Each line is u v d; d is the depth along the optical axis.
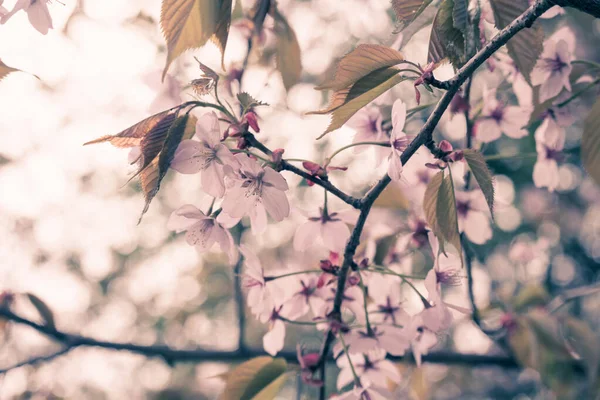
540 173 0.69
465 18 0.52
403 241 0.66
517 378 1.77
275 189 0.54
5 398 1.13
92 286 2.00
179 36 0.50
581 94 0.67
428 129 0.53
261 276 0.61
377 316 0.62
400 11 0.54
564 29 0.64
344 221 0.61
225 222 0.56
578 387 0.85
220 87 0.66
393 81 0.52
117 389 1.85
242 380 0.59
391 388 0.70
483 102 0.67
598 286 0.81
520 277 1.10
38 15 0.54
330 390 1.46
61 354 0.80
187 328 1.93
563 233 1.74
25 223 1.76
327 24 1.33
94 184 1.91
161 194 1.85
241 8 0.68
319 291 0.61
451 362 0.89
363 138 0.63
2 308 0.79
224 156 0.53
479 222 0.68
